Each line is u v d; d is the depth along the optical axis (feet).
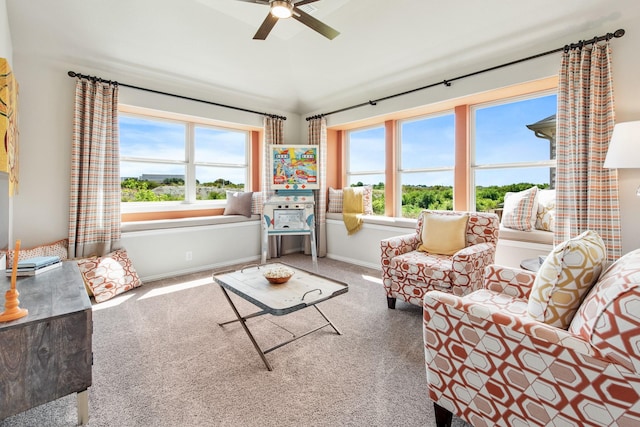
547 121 10.17
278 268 8.23
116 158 11.03
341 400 5.25
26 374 4.25
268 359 6.55
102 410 5.00
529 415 3.56
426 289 8.34
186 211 14.34
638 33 7.54
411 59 11.28
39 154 9.89
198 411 5.00
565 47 8.29
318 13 10.36
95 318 8.54
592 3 7.75
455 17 9.33
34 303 4.88
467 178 11.84
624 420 2.97
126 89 11.43
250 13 10.56
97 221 10.69
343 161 16.89
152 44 10.80
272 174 14.82
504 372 3.75
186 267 13.15
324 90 14.69
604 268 4.35
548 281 4.20
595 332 3.17
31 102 9.69
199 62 12.06
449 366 4.31
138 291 10.78
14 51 9.37
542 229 9.62
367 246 14.42
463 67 10.68
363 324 8.23
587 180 8.13
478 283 7.95
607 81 7.84
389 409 5.03
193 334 7.66
